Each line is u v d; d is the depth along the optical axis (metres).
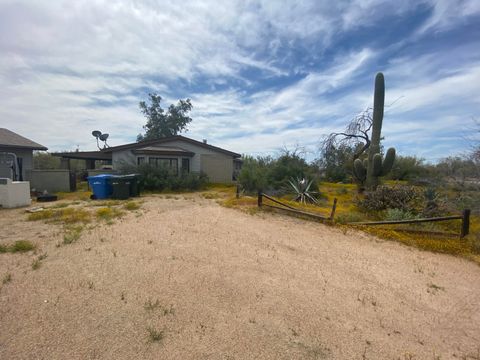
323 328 2.59
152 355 2.08
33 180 12.63
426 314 2.98
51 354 2.04
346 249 5.18
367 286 3.61
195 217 7.32
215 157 18.41
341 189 13.20
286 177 12.61
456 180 8.72
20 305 2.71
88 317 2.55
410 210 7.47
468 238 5.70
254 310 2.83
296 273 3.90
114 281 3.32
